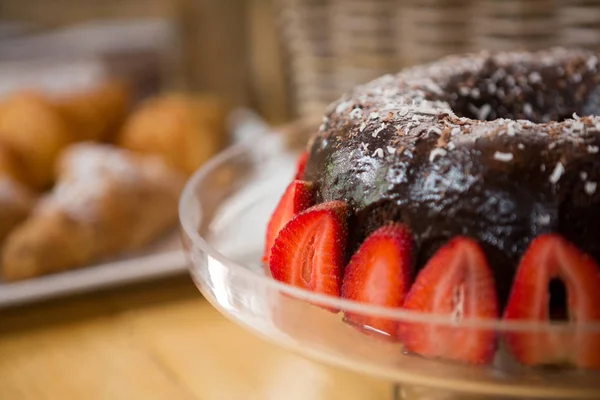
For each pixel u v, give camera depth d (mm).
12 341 657
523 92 587
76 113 951
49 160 896
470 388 466
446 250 478
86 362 634
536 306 469
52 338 658
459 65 595
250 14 1088
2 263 720
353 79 751
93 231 730
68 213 730
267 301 484
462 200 487
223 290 505
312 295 470
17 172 854
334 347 480
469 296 476
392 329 473
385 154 505
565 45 667
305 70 781
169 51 1124
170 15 1104
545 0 655
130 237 752
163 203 778
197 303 690
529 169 485
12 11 1130
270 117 1112
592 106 584
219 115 957
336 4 730
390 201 498
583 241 484
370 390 604
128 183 762
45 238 711
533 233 481
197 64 1120
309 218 500
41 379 621
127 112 1007
